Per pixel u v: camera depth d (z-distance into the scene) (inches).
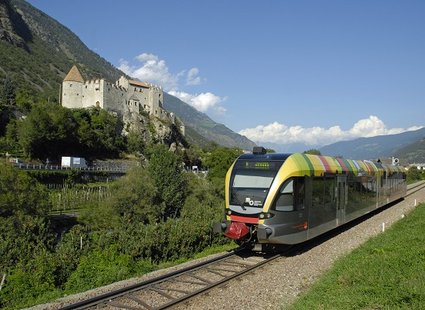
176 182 2022.6
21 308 486.3
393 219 1109.7
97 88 6131.9
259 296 466.9
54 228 1831.9
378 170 1277.1
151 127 6569.9
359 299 396.2
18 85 7618.1
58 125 4407.0
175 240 944.9
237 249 741.3
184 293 485.1
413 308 356.2
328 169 837.8
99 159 4965.6
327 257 671.8
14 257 1131.3
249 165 719.1
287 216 677.3
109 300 457.4
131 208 1843.0
